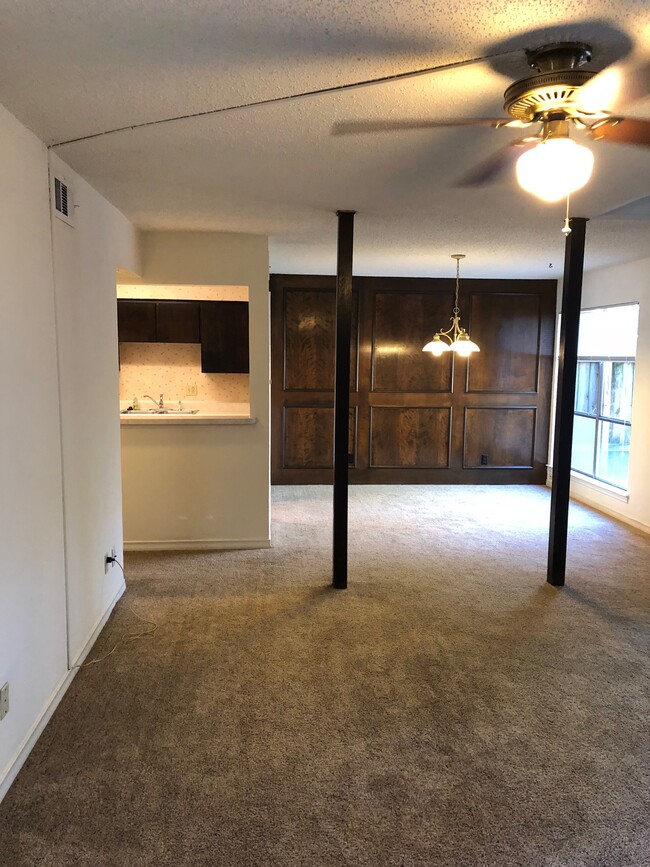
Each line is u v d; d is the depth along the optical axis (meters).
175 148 2.48
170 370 6.42
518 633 3.26
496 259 5.41
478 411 7.12
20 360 2.17
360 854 1.81
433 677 2.80
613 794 2.07
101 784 2.09
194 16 1.50
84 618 2.96
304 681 2.76
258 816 1.95
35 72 1.81
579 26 1.55
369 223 3.90
